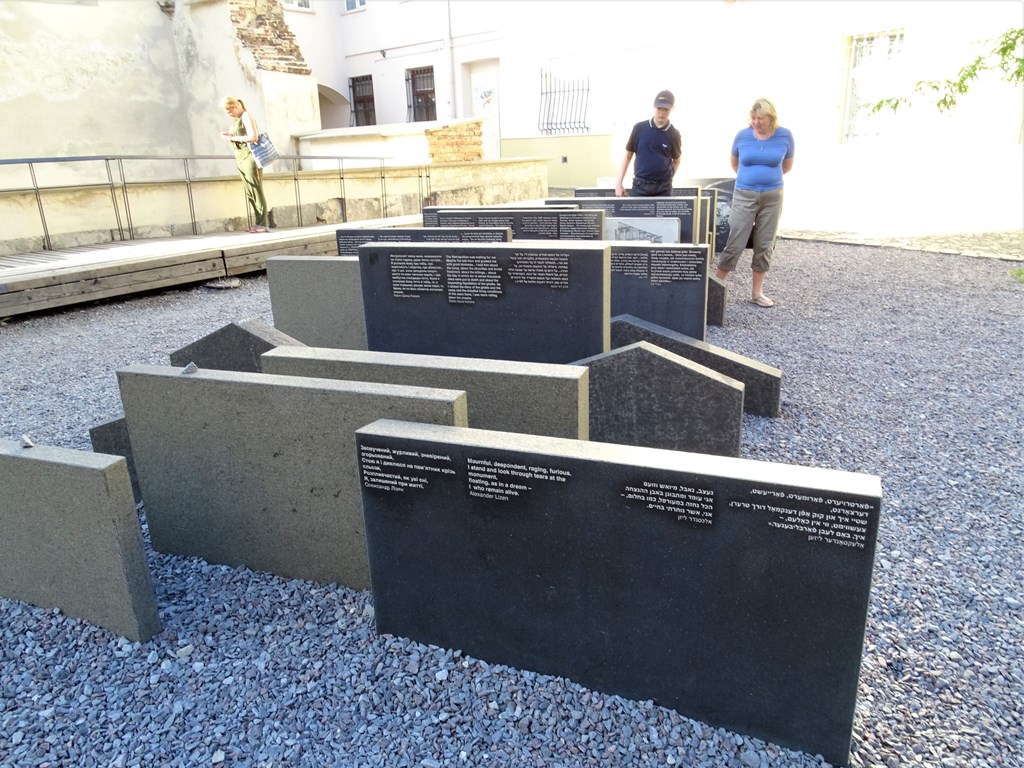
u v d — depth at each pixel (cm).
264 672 269
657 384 416
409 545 267
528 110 1936
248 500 326
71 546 283
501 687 258
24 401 568
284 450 309
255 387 305
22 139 1342
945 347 661
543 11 1831
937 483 404
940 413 507
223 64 1484
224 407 314
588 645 251
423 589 272
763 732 233
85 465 265
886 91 1322
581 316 457
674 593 230
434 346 500
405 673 266
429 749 232
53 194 992
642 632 240
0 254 948
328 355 352
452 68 2081
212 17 1462
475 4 1975
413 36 2131
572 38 1792
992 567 325
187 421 323
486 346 488
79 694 262
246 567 341
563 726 239
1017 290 871
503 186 1586
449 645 277
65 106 1389
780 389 512
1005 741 230
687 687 239
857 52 1355
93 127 1433
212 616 303
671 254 577
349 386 295
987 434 470
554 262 453
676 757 226
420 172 1410
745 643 226
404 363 334
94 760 234
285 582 329
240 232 1166
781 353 651
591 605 245
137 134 1502
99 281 863
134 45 1476
